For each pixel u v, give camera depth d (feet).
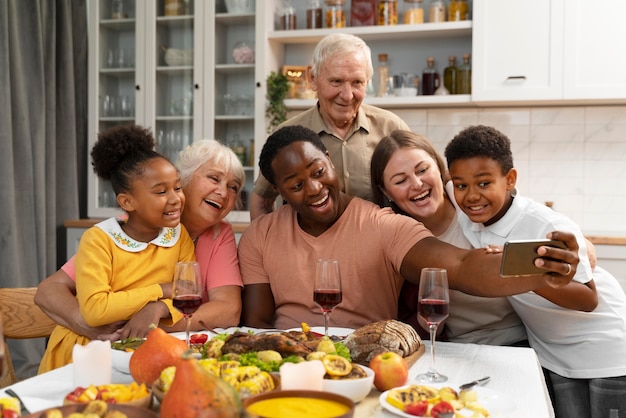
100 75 13.34
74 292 5.93
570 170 12.13
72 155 12.90
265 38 12.46
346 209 5.85
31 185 11.69
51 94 12.36
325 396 3.20
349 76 7.57
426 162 6.13
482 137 5.72
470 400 3.49
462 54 12.39
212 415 2.65
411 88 12.06
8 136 11.10
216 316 5.63
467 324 6.21
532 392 3.91
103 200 13.35
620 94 10.94
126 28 13.21
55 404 3.55
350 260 5.71
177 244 5.80
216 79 12.83
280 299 5.93
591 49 11.03
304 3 13.28
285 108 12.48
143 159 5.49
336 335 5.10
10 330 6.04
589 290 5.45
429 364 4.53
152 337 3.80
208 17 12.76
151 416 2.92
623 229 11.94
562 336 5.78
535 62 11.26
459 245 6.25
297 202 5.52
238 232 11.93
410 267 5.42
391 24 12.14
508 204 5.97
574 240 4.28
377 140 8.14
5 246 11.12
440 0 11.98
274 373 3.68
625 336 5.65
